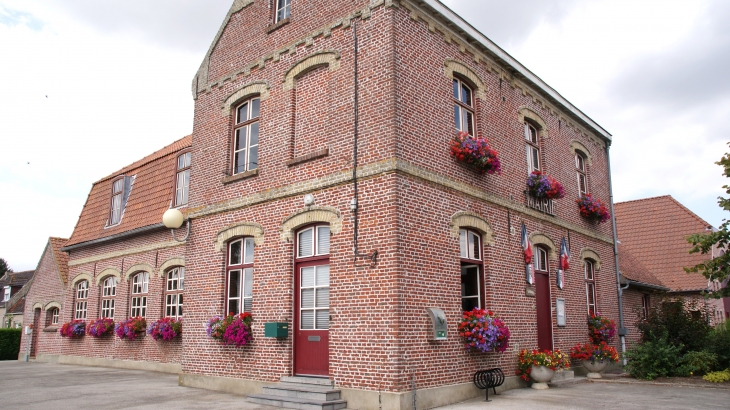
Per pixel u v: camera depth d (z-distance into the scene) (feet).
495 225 42.06
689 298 80.48
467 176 39.78
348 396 32.83
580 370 50.55
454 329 35.60
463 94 42.57
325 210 36.60
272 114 42.19
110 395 38.96
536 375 40.45
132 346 61.36
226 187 44.68
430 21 38.81
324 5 39.93
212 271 44.29
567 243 52.75
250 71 44.96
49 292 78.95
